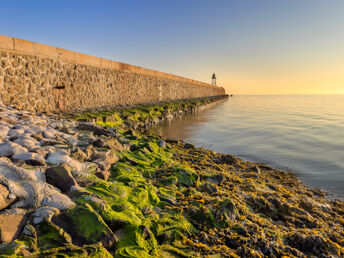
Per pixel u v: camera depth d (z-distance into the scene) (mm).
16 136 4688
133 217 3068
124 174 4703
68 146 4645
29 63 9562
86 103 14188
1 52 8234
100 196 3242
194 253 2869
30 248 2146
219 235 3336
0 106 7543
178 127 17969
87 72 14125
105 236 2512
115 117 12570
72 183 3248
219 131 17125
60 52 11617
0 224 2209
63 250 2182
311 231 4059
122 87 19203
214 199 4266
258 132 17172
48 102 10852
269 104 66188
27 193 2658
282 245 3309
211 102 47531
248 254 3008
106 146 5789
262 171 8648
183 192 4652
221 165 8492
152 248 2695
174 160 7531
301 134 16609
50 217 2484
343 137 15617
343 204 6199
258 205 4801
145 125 15859
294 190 6855
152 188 4301
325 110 42812
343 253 3445
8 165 2969
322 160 10242
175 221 3379
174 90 34875
